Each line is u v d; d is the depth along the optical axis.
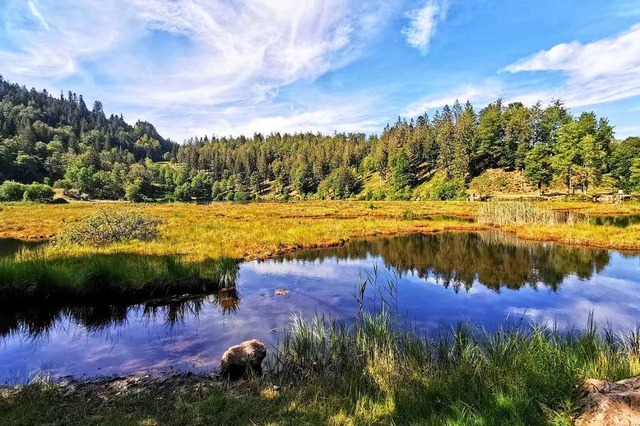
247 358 7.02
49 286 11.27
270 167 171.00
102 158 145.38
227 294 12.73
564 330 9.48
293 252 21.45
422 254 21.05
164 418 4.98
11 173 109.56
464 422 4.25
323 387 5.95
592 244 23.53
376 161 131.50
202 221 33.50
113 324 9.96
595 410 3.89
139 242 19.53
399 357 6.88
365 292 13.22
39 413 5.07
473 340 7.45
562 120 88.25
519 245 23.86
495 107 107.81
